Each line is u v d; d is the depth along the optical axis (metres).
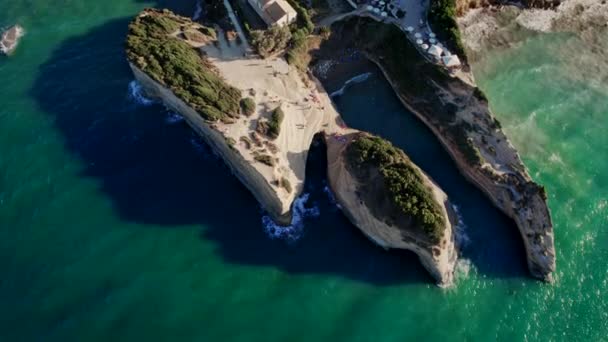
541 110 87.06
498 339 68.44
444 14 86.62
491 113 80.69
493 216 77.88
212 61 88.25
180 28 92.00
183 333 67.31
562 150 83.50
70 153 82.00
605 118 87.00
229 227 76.19
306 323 68.94
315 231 76.50
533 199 75.38
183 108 83.06
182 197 78.38
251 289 71.19
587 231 76.56
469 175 80.06
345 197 77.38
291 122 83.50
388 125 85.94
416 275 73.12
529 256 73.25
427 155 83.06
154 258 72.81
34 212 76.12
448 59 83.56
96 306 68.69
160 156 82.31
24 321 67.44
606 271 73.31
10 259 72.12
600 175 81.62
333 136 83.38
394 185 73.56
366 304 70.69
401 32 88.50
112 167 80.81
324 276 72.62
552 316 70.00
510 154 78.81
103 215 76.00
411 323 69.50
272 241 75.44
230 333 67.69
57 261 72.00
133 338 66.62
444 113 83.25
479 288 72.06
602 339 68.25
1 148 82.25
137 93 88.75
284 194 74.94
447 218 75.25
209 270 72.25
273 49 89.12
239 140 78.81
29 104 87.12
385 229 73.62
